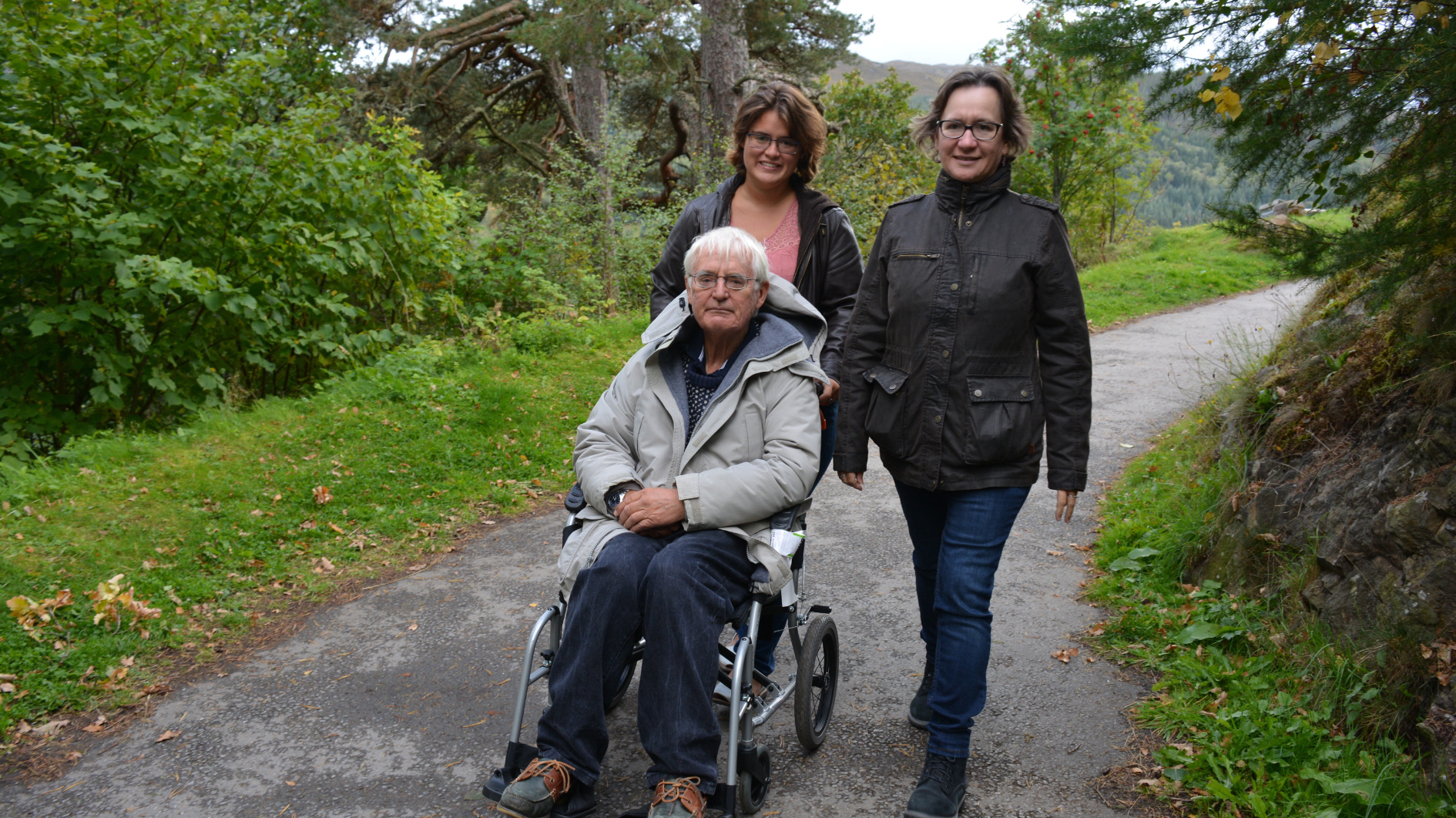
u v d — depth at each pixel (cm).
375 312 865
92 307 595
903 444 255
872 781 268
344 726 299
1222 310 1287
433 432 606
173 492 477
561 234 1144
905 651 355
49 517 434
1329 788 240
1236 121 311
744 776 247
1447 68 243
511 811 221
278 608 389
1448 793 229
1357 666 274
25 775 268
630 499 250
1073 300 244
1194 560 396
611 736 292
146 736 290
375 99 1541
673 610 227
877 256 265
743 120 305
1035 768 272
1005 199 250
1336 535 316
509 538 481
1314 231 293
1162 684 313
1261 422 414
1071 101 1333
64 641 336
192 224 673
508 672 338
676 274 328
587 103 1580
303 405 641
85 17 616
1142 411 732
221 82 707
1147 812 249
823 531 495
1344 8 270
